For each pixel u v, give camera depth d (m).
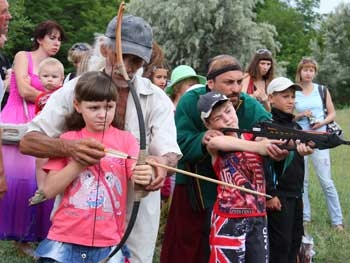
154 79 6.87
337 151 14.65
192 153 4.77
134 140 3.81
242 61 29.20
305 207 8.28
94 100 3.65
